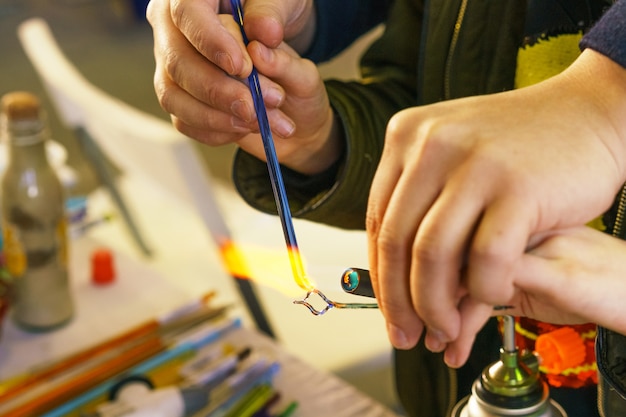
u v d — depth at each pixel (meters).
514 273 0.48
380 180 0.52
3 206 1.02
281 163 0.77
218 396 0.89
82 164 3.60
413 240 0.50
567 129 0.49
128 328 1.07
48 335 1.07
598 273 0.49
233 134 0.67
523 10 0.73
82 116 1.74
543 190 0.47
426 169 0.49
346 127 0.75
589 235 0.50
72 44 5.53
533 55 0.72
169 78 0.66
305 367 0.97
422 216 0.49
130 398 0.87
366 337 1.41
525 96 0.51
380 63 0.88
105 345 1.01
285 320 1.48
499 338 0.77
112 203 1.93
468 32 0.75
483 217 0.47
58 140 3.89
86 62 5.14
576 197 0.48
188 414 0.87
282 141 0.74
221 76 0.62
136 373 0.94
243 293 1.35
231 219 1.86
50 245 1.04
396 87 0.84
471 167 0.48
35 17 6.16
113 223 2.02
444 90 0.78
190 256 1.85
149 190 2.20
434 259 0.48
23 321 1.08
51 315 1.07
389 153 0.51
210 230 1.45
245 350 0.96
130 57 5.18
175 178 1.42
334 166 0.78
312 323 1.46
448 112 0.50
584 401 0.74
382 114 0.80
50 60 1.64
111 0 6.30
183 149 1.35
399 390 0.93
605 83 0.51
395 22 0.85
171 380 0.93
